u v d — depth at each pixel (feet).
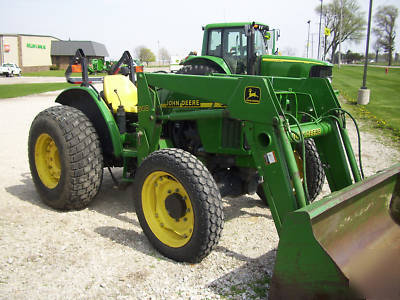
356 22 193.26
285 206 9.52
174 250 10.55
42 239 11.81
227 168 12.66
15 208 14.40
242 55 25.93
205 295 9.05
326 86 12.50
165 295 9.03
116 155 14.15
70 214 13.94
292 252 7.77
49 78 128.26
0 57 173.37
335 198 8.07
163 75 12.23
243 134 11.44
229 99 10.48
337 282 7.30
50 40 199.52
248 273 10.05
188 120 12.92
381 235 10.00
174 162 10.24
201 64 26.78
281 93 11.61
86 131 13.58
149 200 11.32
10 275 9.75
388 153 24.86
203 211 9.80
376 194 9.99
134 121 15.84
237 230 12.98
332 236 8.56
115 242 11.73
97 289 9.23
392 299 7.75
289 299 7.97
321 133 11.79
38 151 14.67
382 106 48.91
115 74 18.04
